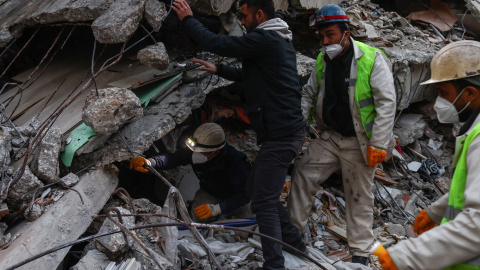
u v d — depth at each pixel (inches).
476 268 83.6
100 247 122.0
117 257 123.3
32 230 109.6
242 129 193.0
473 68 85.7
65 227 116.3
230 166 151.2
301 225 159.6
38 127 127.6
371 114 148.9
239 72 145.2
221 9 153.9
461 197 85.1
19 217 117.0
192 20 131.2
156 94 145.6
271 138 132.6
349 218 158.2
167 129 140.9
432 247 79.0
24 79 162.4
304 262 147.3
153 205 143.9
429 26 269.0
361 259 155.3
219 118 182.7
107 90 124.7
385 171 222.8
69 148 125.7
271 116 131.3
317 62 155.9
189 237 151.6
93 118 121.7
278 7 193.2
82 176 127.6
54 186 122.5
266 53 128.4
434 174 228.5
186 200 173.6
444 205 102.2
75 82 152.3
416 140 241.3
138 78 145.9
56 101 145.2
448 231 78.2
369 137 148.9
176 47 169.3
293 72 132.6
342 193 201.8
